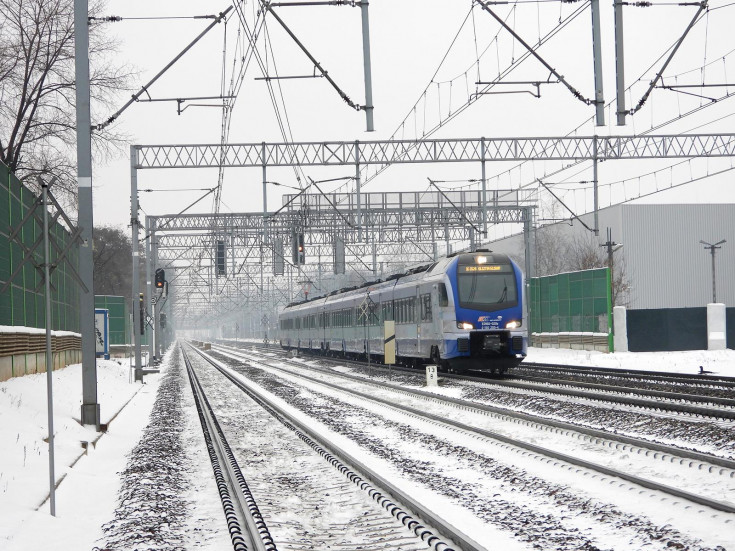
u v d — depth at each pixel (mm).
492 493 18719
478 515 16500
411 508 16875
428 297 58125
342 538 15203
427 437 28156
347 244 106250
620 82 35562
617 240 121250
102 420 35906
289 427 33500
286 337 136625
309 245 105438
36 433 26000
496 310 53906
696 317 82125
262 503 18391
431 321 57438
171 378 75625
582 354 79625
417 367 68562
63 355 55531
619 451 23641
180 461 25438
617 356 74188
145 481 21188
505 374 58656
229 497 18625
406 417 35031
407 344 64250
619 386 45531
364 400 43969
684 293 121375
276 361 102500
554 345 92875
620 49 35594
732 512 15117
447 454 24703
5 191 37031
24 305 41375
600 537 14117
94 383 33062
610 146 69000
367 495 18875
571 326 88250
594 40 36156
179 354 160500
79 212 33781
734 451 23188
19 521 16750
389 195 97062
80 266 33562
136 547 14555
